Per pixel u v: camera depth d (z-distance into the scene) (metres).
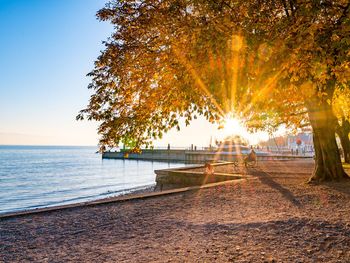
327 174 14.87
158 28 9.16
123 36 9.88
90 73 9.88
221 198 11.68
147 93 9.88
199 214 8.99
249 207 9.75
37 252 5.97
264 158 52.25
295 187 13.95
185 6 8.23
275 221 7.59
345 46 6.34
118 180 48.78
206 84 7.49
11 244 6.53
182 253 5.65
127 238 6.78
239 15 7.78
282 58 6.55
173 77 9.22
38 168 74.62
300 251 5.66
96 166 83.38
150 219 8.57
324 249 5.74
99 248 6.12
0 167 76.44
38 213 9.53
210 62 7.03
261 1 7.75
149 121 10.03
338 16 7.09
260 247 5.89
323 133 14.87
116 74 9.61
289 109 16.42
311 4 6.46
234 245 6.05
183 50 8.02
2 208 25.98
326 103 14.52
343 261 5.17
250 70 6.77
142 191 32.94
